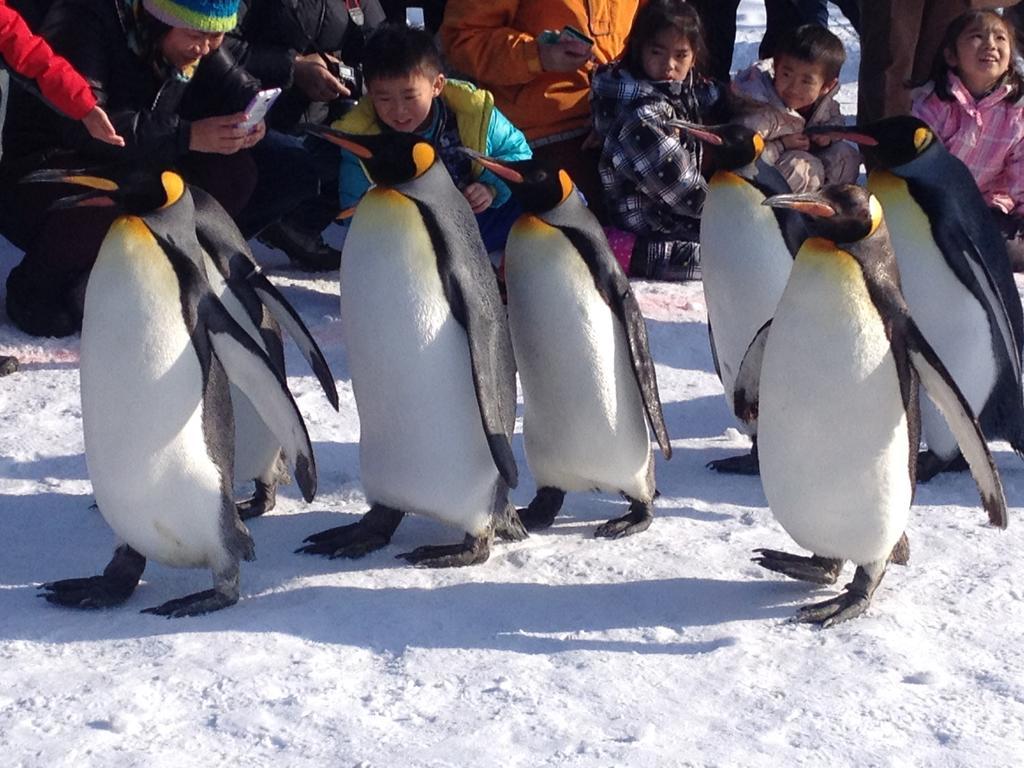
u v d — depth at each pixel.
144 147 5.13
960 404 3.26
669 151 6.51
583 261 3.76
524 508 4.18
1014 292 4.49
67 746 2.79
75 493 4.34
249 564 3.83
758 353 3.66
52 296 5.73
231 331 3.36
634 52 6.59
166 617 3.45
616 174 6.73
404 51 5.50
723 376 4.50
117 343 3.28
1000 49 6.65
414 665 3.18
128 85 5.39
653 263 6.81
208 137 5.13
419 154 3.55
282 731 2.86
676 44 6.48
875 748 2.80
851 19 9.21
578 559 3.84
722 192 4.24
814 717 2.93
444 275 3.54
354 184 6.21
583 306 3.75
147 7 5.16
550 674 3.14
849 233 3.24
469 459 3.70
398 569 3.78
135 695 2.99
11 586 3.67
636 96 6.53
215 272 3.71
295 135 6.70
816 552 3.56
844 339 3.23
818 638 3.34
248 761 2.74
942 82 6.81
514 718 2.92
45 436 4.79
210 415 3.39
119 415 3.33
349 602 3.53
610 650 3.28
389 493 3.81
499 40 6.80
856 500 3.38
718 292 4.33
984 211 4.38
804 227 4.27
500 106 6.96
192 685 3.06
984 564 3.80
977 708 2.97
